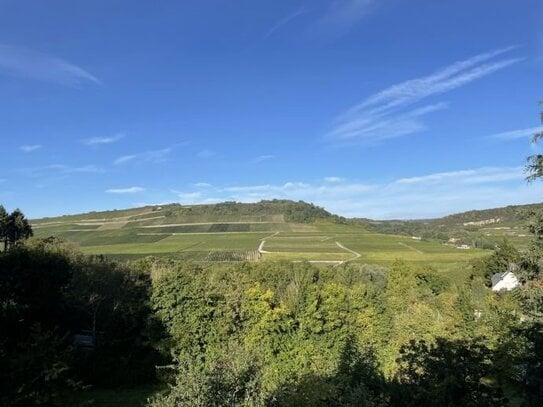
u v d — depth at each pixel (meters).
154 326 34.53
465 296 30.72
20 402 19.39
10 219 85.25
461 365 11.72
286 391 13.85
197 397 12.63
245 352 14.92
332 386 13.40
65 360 24.14
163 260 86.12
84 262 55.12
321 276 76.69
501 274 79.88
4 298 30.39
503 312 25.22
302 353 32.66
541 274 21.88
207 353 33.72
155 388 33.75
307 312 33.47
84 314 45.59
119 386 33.91
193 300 34.69
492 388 11.94
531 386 10.84
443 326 29.91
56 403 20.88
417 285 79.56
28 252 35.81
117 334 34.66
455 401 11.47
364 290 36.19
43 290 35.50
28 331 28.11
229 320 34.47
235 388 13.28
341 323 33.84
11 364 19.84
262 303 33.94
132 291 36.16
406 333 32.94
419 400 11.87
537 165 20.55
